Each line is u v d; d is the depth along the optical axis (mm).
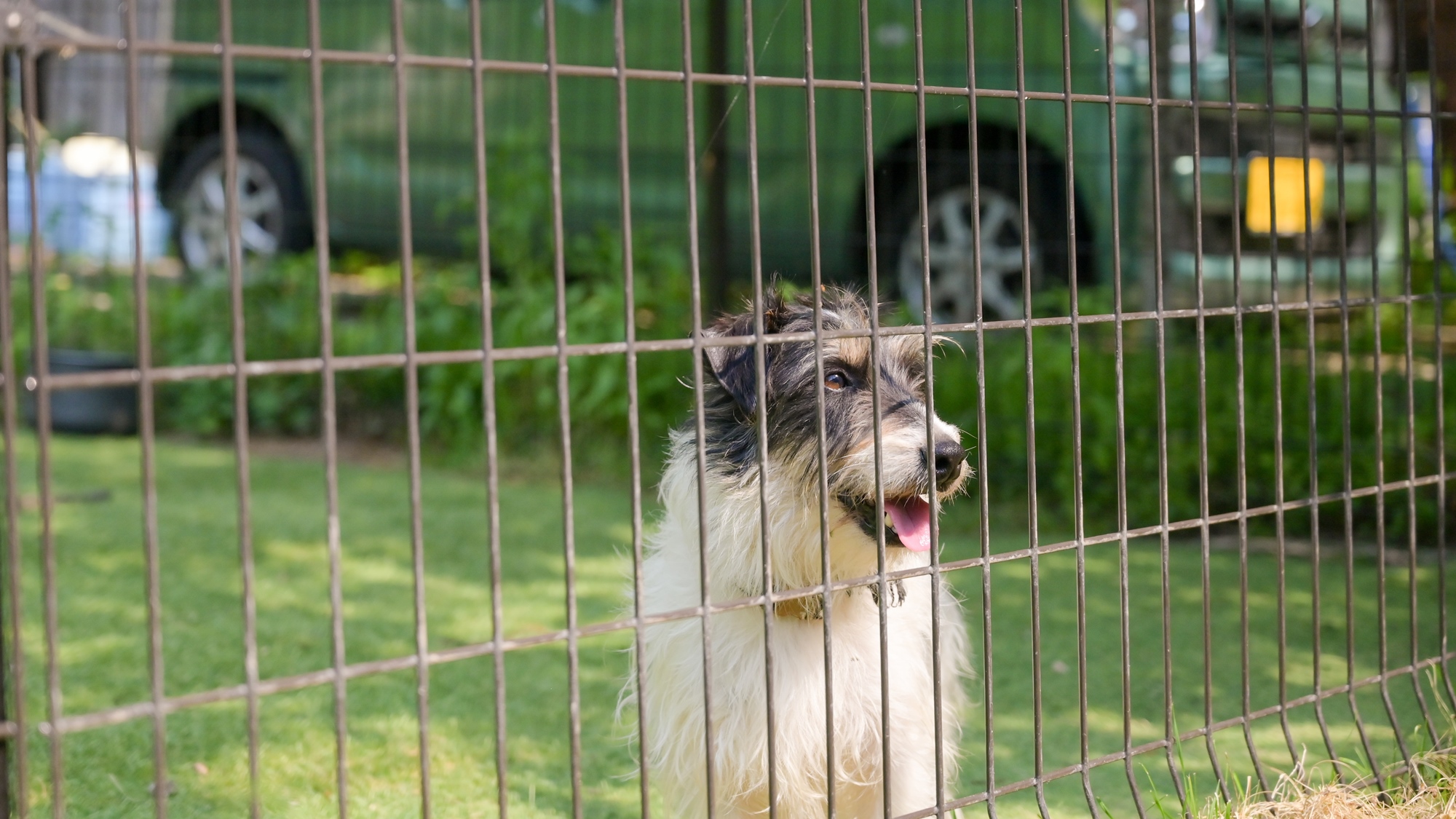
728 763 2887
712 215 7367
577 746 2061
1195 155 2727
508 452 7363
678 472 3127
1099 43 7188
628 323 2072
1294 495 5961
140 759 3605
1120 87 7098
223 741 3750
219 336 8234
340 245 9586
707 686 2244
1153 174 2664
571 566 2025
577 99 8430
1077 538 2592
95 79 9930
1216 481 6168
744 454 3029
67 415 7957
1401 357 6609
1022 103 2449
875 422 2365
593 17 8328
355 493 6738
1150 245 7047
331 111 9266
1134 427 6367
